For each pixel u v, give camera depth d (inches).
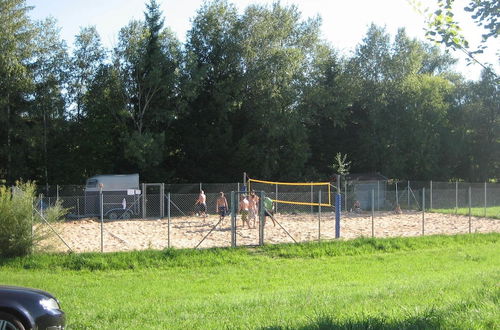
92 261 696.4
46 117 1855.3
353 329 257.3
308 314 315.9
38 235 718.5
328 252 798.5
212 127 1932.8
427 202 1743.4
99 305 446.0
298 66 1956.2
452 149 2209.6
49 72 1857.8
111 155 1893.5
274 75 1899.6
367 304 350.6
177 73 1796.3
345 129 2234.3
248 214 1050.7
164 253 733.3
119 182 1453.0
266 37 1961.1
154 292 534.3
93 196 1353.3
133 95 1852.9
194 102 1953.7
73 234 996.6
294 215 1400.1
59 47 1905.8
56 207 790.5
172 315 373.4
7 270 662.5
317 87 2021.4
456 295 363.9
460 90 2325.3
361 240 848.9
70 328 342.3
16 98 1758.1
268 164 1887.3
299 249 793.6
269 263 729.0
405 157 2081.7
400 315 284.2
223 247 783.1
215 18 1989.4
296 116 1921.8
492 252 821.2
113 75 1806.1
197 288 561.9
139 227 1118.4
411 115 2074.3
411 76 2142.0
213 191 1734.7
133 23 1833.2
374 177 1902.1
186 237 938.7
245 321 313.0
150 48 1818.4
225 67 1953.7
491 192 1834.4
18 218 702.5
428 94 2101.4
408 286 450.6
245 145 1852.9
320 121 2215.8
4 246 696.4
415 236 916.6
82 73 1968.5
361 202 1691.7
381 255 794.8
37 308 276.2
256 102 1884.8
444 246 884.0
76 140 1881.2
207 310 382.3
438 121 2106.3
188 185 1615.4
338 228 904.3
